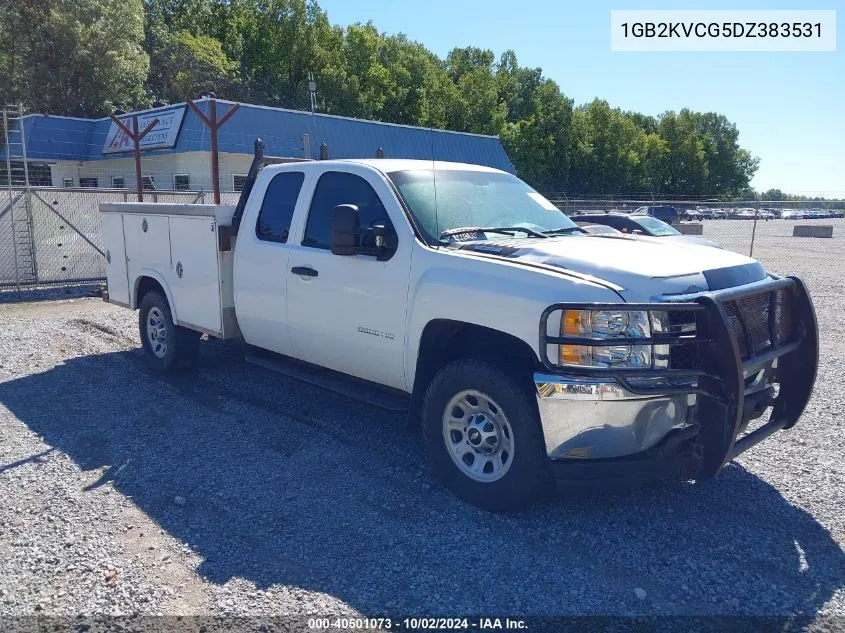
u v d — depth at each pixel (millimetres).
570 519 4297
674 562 3820
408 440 5625
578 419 3859
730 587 3590
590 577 3676
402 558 3854
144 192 15086
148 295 7426
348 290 5121
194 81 48500
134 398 6707
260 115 28062
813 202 27250
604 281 3965
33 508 4445
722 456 3828
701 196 91500
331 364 5488
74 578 3670
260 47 54906
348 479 4871
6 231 14250
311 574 3707
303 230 5602
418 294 4613
